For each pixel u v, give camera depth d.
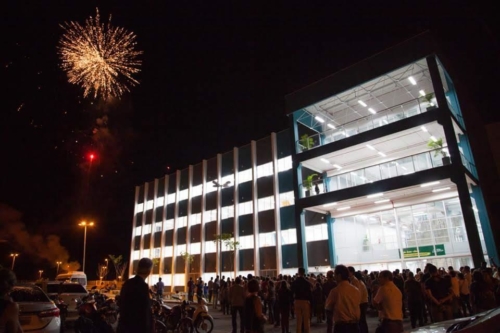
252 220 38.44
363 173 24.91
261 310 7.15
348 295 5.39
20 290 8.46
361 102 26.22
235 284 11.19
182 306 12.25
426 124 20.69
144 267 4.67
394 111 26.27
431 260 21.50
